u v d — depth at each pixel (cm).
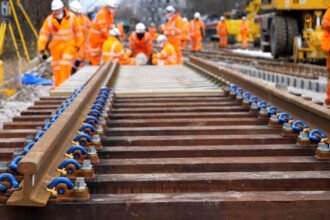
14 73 1583
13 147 500
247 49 3212
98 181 366
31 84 1459
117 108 682
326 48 875
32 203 294
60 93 802
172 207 325
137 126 571
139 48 1752
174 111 657
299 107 544
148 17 4891
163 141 494
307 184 377
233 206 327
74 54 1176
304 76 1331
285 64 1684
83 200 325
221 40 3775
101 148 455
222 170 413
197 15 3050
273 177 378
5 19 1401
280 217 328
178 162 415
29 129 575
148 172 410
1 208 310
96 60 1585
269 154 456
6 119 905
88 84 665
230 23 4097
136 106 694
